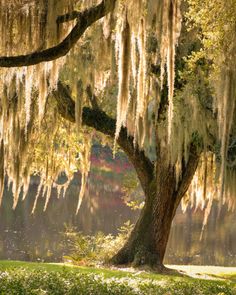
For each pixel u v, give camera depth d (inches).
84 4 879.7
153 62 1338.6
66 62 1400.1
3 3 863.7
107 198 3713.1
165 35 920.3
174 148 1357.0
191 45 1348.4
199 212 3580.2
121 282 902.4
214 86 1115.3
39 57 842.8
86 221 2896.2
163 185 1542.8
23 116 1505.9
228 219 3299.7
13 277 882.1
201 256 2169.0
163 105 1381.6
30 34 872.3
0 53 877.8
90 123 1558.8
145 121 1391.5
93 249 1739.7
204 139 1353.3
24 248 2068.2
